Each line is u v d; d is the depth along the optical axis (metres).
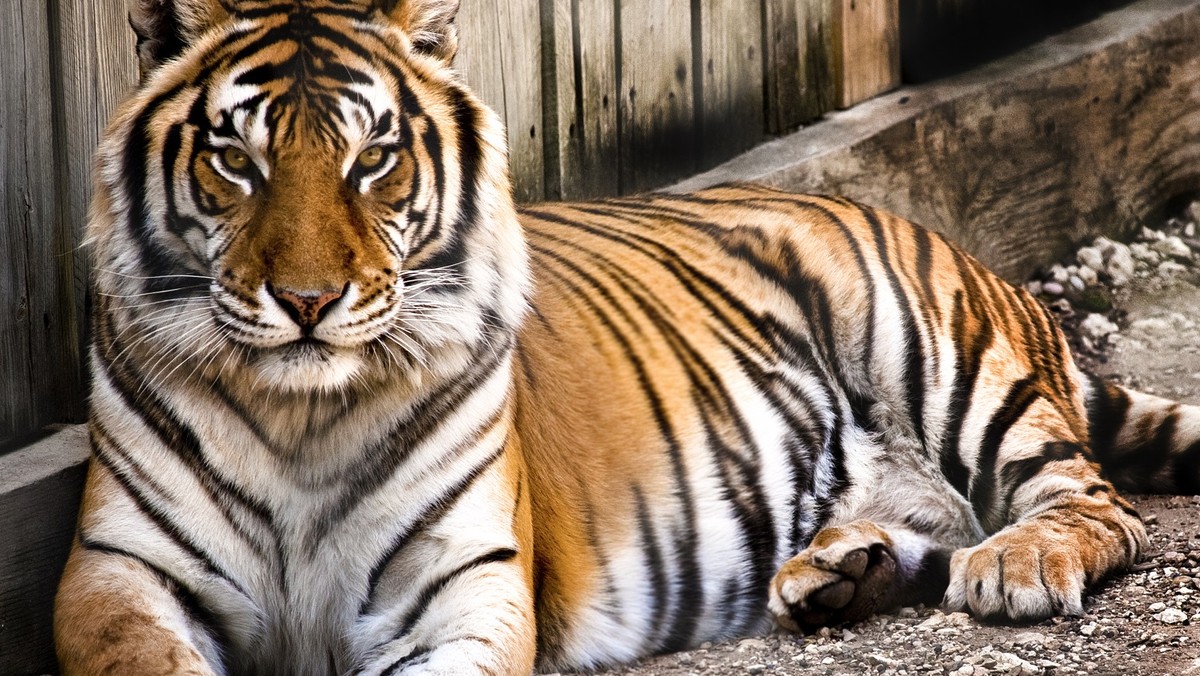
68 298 6.83
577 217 7.89
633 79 9.77
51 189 6.66
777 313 7.64
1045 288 11.64
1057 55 12.09
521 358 6.75
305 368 5.37
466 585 5.82
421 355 5.70
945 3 11.99
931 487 7.59
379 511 5.84
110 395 5.72
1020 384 7.64
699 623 7.02
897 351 7.61
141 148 5.49
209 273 5.41
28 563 6.12
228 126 5.37
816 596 6.53
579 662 6.59
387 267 5.45
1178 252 12.39
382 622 5.93
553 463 6.64
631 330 7.20
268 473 5.72
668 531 6.92
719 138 10.49
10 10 6.34
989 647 6.05
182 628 5.57
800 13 10.96
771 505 7.28
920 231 8.13
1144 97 12.60
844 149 10.42
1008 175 11.63
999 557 6.58
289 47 5.50
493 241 5.95
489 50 8.66
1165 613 6.29
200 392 5.61
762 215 7.91
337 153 5.38
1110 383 8.37
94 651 5.33
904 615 6.75
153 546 5.64
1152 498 8.10
